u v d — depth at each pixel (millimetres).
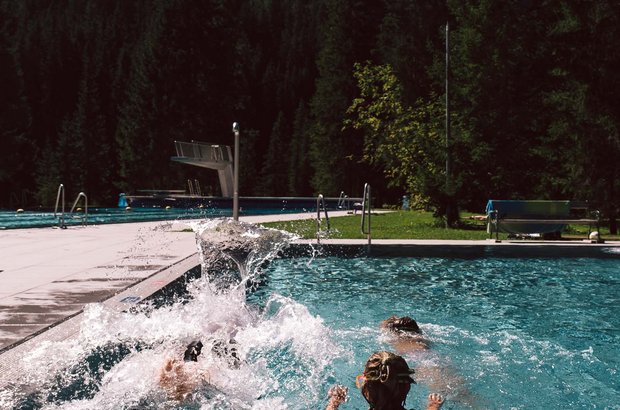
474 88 22188
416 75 44281
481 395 5039
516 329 7184
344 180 56562
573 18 20031
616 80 19328
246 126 73188
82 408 4184
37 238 14383
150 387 4703
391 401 3186
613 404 4898
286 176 76625
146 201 36219
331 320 7543
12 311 6055
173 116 57250
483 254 13102
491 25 22422
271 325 6836
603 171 19078
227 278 9297
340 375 5441
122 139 61750
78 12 117875
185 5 57812
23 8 114875
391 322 6953
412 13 47562
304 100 86750
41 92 78562
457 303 8656
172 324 6062
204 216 26000
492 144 21219
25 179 65500
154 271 8727
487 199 20828
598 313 8039
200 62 58094
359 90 56250
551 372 5633
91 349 4930
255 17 101062
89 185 63156
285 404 4766
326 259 12828
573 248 13047
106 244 12977
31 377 4320
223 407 4598
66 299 6664
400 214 29516
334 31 57156
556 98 20484
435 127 24453
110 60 82812
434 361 5859
